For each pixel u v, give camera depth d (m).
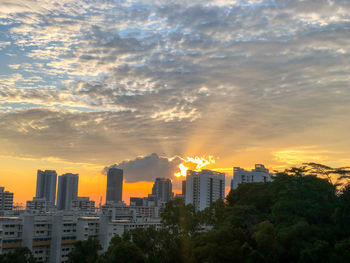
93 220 192.50
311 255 90.50
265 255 100.50
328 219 106.69
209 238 106.75
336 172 124.06
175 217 151.25
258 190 140.12
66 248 177.25
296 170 130.38
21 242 167.12
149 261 112.38
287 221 107.00
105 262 116.38
